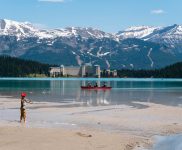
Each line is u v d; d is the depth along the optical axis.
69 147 26.36
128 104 67.56
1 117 46.81
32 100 75.12
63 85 167.75
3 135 30.03
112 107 61.12
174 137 32.38
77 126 38.84
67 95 94.00
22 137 29.31
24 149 25.25
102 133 33.00
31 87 141.38
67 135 30.61
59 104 66.38
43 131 32.22
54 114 50.12
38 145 26.61
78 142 28.16
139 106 63.31
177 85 181.00
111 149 26.45
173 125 39.81
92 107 61.00
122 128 37.72
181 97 89.38
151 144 29.05
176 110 56.06
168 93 108.75
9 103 67.44
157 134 34.25
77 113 51.56
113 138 30.56
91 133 32.59
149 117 47.03
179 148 27.83
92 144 27.78
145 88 145.25
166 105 65.81
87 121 42.81
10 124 39.59
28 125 39.00
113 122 41.94
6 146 26.00
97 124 40.44
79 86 156.12
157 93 108.31
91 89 130.62
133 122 42.03
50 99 78.81
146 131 35.97
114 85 178.75
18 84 171.75
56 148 25.91
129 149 26.94
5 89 124.50
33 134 30.70
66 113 51.41
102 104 67.19
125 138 30.98
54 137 29.64
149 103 70.12
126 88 144.12
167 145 28.78
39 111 54.00
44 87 143.12
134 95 96.94
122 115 49.09
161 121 43.28
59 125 39.47
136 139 30.83
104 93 105.94
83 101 74.00
